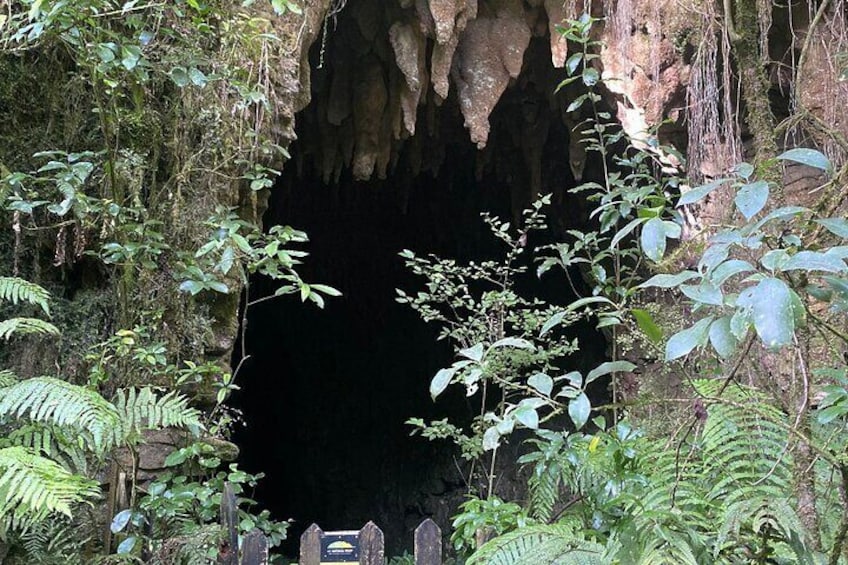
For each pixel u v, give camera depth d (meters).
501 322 3.94
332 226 10.86
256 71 3.89
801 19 4.93
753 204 1.34
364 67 6.66
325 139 7.13
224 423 3.37
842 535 1.70
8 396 1.99
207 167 3.52
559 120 7.90
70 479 1.86
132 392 2.44
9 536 2.45
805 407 1.68
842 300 1.57
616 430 2.58
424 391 11.34
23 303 3.00
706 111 4.88
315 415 12.74
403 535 10.81
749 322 1.27
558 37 6.10
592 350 9.00
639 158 3.77
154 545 2.40
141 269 3.21
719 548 1.70
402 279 11.59
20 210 2.73
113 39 3.01
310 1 4.71
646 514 1.84
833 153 4.19
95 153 2.87
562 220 8.95
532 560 1.93
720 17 4.45
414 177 9.75
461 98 6.37
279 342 12.87
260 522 3.01
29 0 2.59
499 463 9.10
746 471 2.30
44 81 3.14
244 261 3.58
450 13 5.71
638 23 5.60
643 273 6.00
